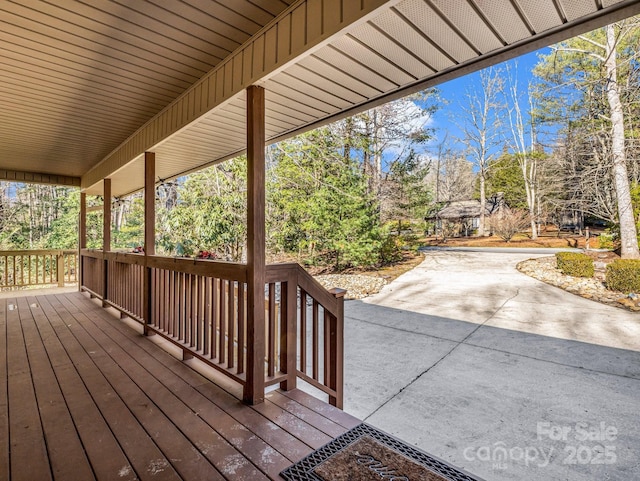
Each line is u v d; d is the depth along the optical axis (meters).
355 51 2.03
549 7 1.63
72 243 14.19
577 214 16.72
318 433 1.90
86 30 2.14
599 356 4.14
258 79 2.19
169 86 2.99
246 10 1.97
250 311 2.27
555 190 14.09
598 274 8.60
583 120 12.23
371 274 10.62
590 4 1.60
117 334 3.90
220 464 1.61
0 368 2.86
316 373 2.67
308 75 2.32
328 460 1.65
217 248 9.74
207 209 9.36
